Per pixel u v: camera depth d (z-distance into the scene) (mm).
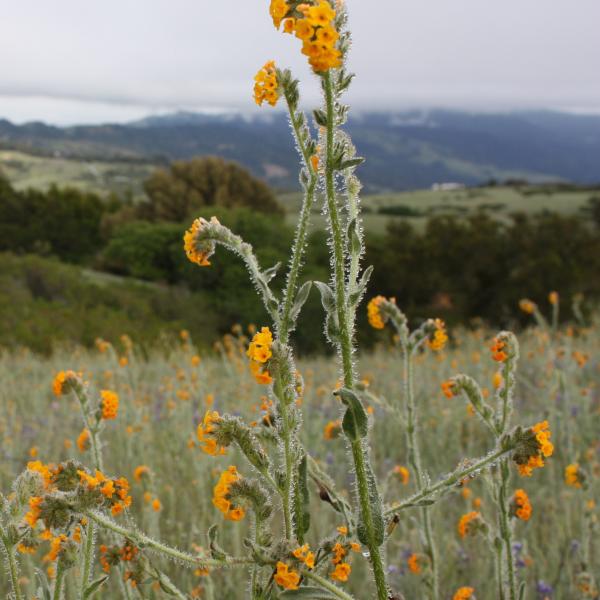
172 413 5539
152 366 11000
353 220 1722
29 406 7895
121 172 124375
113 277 38250
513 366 2447
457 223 27141
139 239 35406
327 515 3971
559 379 5301
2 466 4828
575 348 9586
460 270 24406
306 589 1506
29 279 24750
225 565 1564
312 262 30234
